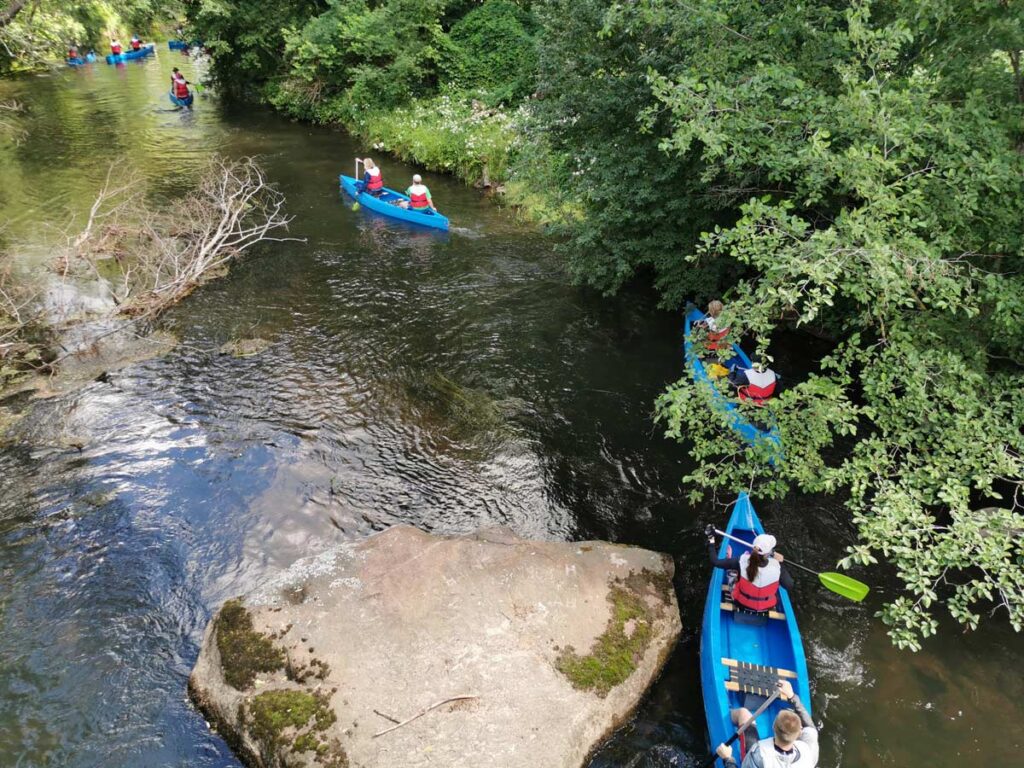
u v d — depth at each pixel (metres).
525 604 6.34
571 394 10.01
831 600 6.99
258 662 5.79
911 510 5.56
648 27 9.52
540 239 15.16
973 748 5.66
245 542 7.38
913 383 6.02
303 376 10.18
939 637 6.63
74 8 19.20
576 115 10.91
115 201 15.87
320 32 22.91
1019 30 6.38
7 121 20.67
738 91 6.98
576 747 5.34
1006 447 6.32
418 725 5.30
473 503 8.07
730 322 6.28
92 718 5.65
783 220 6.08
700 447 6.89
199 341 10.98
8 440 8.66
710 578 7.27
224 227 14.88
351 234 15.20
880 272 5.25
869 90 6.32
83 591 6.77
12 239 13.84
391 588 6.41
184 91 25.48
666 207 10.28
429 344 11.12
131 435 8.84
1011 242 6.23
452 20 24.45
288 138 22.28
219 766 5.36
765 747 4.79
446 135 19.38
